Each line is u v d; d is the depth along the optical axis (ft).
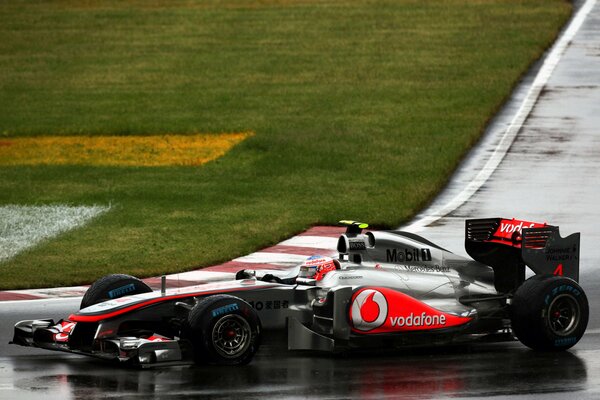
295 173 312.29
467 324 137.49
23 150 359.66
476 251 149.18
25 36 575.38
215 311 125.80
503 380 121.49
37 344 134.51
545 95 422.41
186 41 553.23
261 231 232.53
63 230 239.09
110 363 131.85
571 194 274.36
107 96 449.06
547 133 360.89
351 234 143.13
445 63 486.79
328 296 132.98
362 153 337.93
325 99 428.97
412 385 118.93
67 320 140.97
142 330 131.03
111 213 258.78
